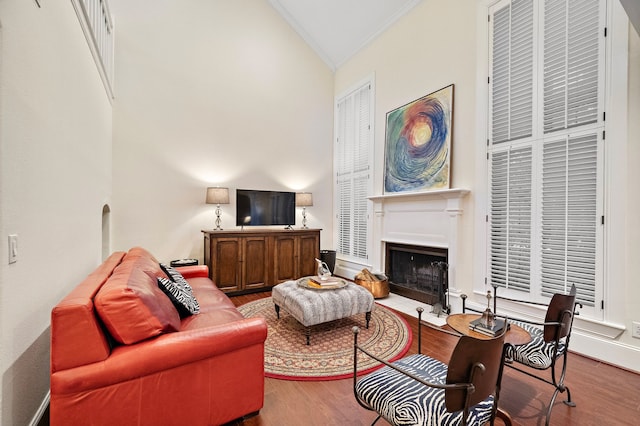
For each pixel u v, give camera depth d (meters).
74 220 2.04
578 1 2.53
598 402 1.86
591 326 2.43
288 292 2.90
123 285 1.43
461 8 3.48
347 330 2.96
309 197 5.22
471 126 3.35
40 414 1.51
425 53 3.95
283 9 5.12
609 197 2.34
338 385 2.04
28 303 1.36
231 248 4.19
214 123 4.63
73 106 1.96
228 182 4.76
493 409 1.21
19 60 1.23
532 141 2.82
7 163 1.15
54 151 1.63
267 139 5.13
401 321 3.22
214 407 1.55
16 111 1.21
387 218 4.47
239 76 4.85
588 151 2.46
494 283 3.10
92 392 1.25
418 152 3.95
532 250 2.81
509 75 3.01
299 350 2.52
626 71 2.26
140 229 4.07
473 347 1.04
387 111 4.57
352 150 5.35
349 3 4.54
